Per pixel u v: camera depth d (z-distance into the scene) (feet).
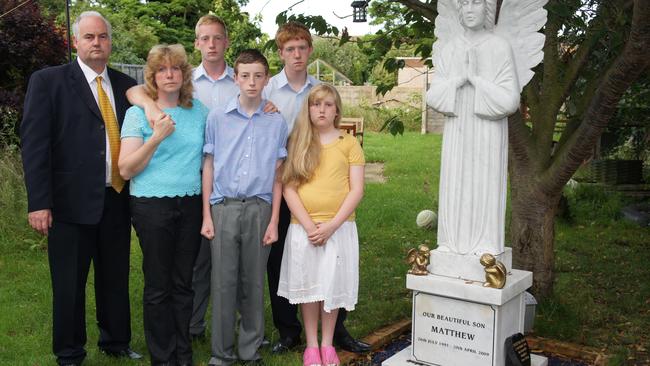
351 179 12.28
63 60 32.04
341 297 12.07
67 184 11.78
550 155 16.05
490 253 11.50
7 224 23.38
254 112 12.16
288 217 13.21
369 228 26.04
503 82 11.12
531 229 15.99
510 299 11.53
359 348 13.50
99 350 13.43
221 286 12.23
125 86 12.55
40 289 18.01
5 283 18.66
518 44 11.48
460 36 11.71
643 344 14.11
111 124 12.11
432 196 32.58
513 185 16.22
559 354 13.60
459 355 11.69
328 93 12.00
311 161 11.94
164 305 12.00
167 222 11.69
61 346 12.14
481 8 11.18
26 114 11.47
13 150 26.53
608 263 21.17
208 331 14.75
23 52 30.40
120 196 12.48
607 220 27.71
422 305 12.05
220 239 12.09
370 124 73.31
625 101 28.14
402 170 41.70
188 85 12.05
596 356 13.19
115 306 12.91
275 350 13.42
